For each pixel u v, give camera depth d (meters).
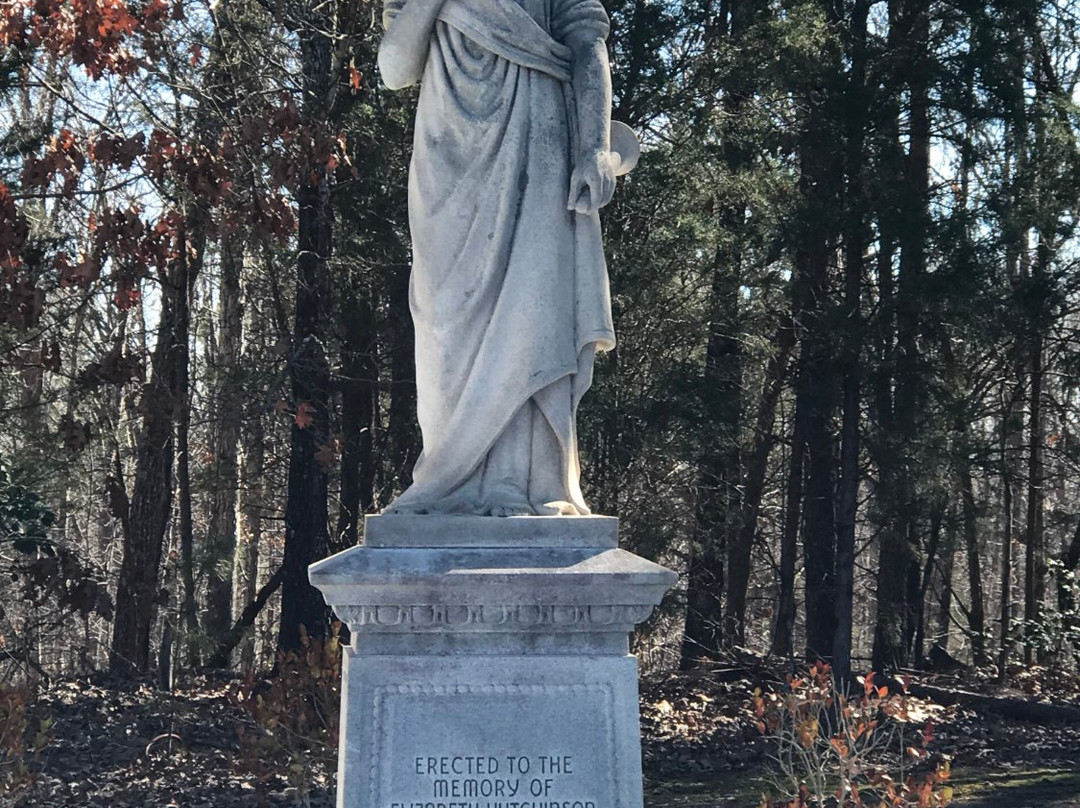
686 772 15.87
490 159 5.95
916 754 9.75
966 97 20.44
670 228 22.41
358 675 5.41
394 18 6.30
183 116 17.94
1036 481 26.09
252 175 16.14
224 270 22.75
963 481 23.25
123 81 15.34
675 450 20.91
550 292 5.93
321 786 12.12
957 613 35.94
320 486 20.20
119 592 21.64
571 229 6.05
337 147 16.30
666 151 22.08
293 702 11.52
